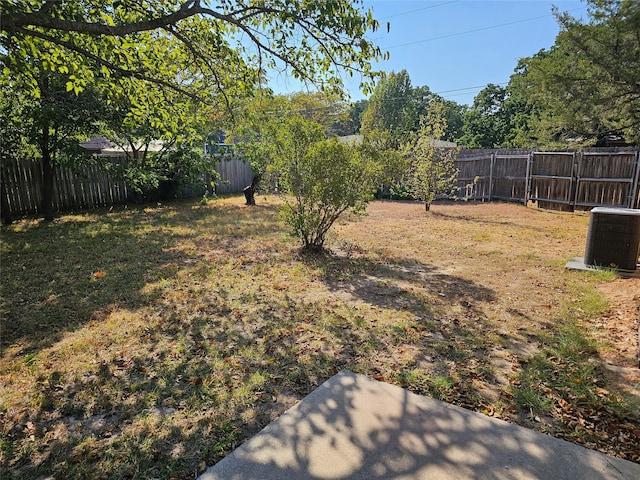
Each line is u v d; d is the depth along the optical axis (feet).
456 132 146.00
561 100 35.53
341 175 18.67
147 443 6.75
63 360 9.62
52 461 6.37
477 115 130.11
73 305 13.23
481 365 9.35
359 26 12.98
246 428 7.18
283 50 15.35
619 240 16.62
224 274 16.83
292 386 8.57
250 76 17.02
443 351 10.07
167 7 15.16
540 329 11.35
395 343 10.55
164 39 16.44
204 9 12.87
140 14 14.58
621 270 16.66
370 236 25.17
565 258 19.19
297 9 12.97
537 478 5.74
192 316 12.35
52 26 10.76
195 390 8.37
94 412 7.65
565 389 8.30
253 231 26.37
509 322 11.87
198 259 19.29
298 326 11.60
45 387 8.46
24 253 20.08
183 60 17.26
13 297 13.94
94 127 29.04
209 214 34.01
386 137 21.44
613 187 33.50
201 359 9.67
